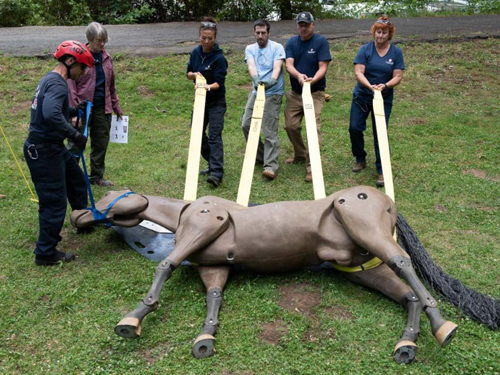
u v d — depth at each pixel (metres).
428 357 3.63
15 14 16.31
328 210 4.40
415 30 14.73
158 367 3.60
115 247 5.21
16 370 3.64
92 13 17.50
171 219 4.90
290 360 3.63
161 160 7.53
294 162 7.53
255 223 4.34
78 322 4.08
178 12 17.86
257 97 5.75
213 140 6.64
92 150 6.60
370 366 3.57
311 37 6.82
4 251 5.11
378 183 6.70
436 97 10.45
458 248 5.11
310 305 4.22
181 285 4.51
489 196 6.30
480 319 3.97
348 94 10.52
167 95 10.29
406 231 4.63
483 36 13.52
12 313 4.20
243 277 4.59
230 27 15.84
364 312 4.09
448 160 7.49
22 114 9.18
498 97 10.44
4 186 6.52
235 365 3.60
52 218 4.73
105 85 6.39
